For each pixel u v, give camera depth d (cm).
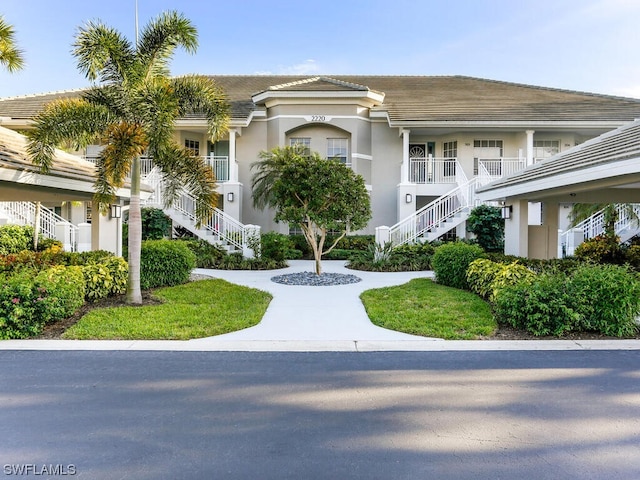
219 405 418
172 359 560
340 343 635
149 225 1717
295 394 446
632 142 769
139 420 386
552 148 2131
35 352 581
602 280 673
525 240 1145
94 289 859
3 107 2092
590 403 425
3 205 1722
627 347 612
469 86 2483
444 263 1137
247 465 317
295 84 2145
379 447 343
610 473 309
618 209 1664
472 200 1811
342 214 1240
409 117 1970
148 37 856
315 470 311
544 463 321
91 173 1012
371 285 1175
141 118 816
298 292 1063
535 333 665
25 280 688
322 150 2108
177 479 299
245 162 2133
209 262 1555
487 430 370
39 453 331
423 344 629
